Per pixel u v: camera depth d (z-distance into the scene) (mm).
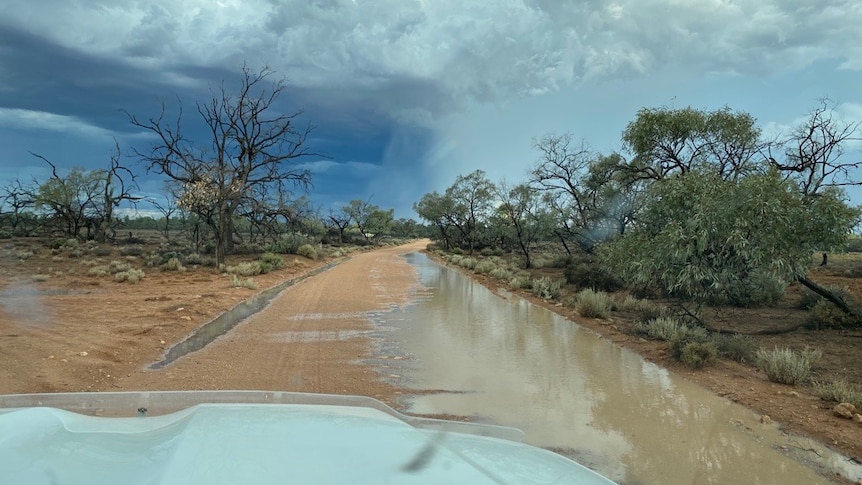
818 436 5445
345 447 1666
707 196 10922
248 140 36469
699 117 16625
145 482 1271
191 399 2930
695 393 7016
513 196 36875
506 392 7035
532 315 14344
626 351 9742
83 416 2111
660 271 11797
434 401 6621
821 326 12336
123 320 12398
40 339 9477
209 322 13031
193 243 45219
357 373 8016
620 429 5637
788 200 10391
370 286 22516
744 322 13211
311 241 54406
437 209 60594
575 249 37250
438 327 12320
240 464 1413
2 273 24078
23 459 1420
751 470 4602
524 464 1842
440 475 1481
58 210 44594
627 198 23453
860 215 10406
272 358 9039
